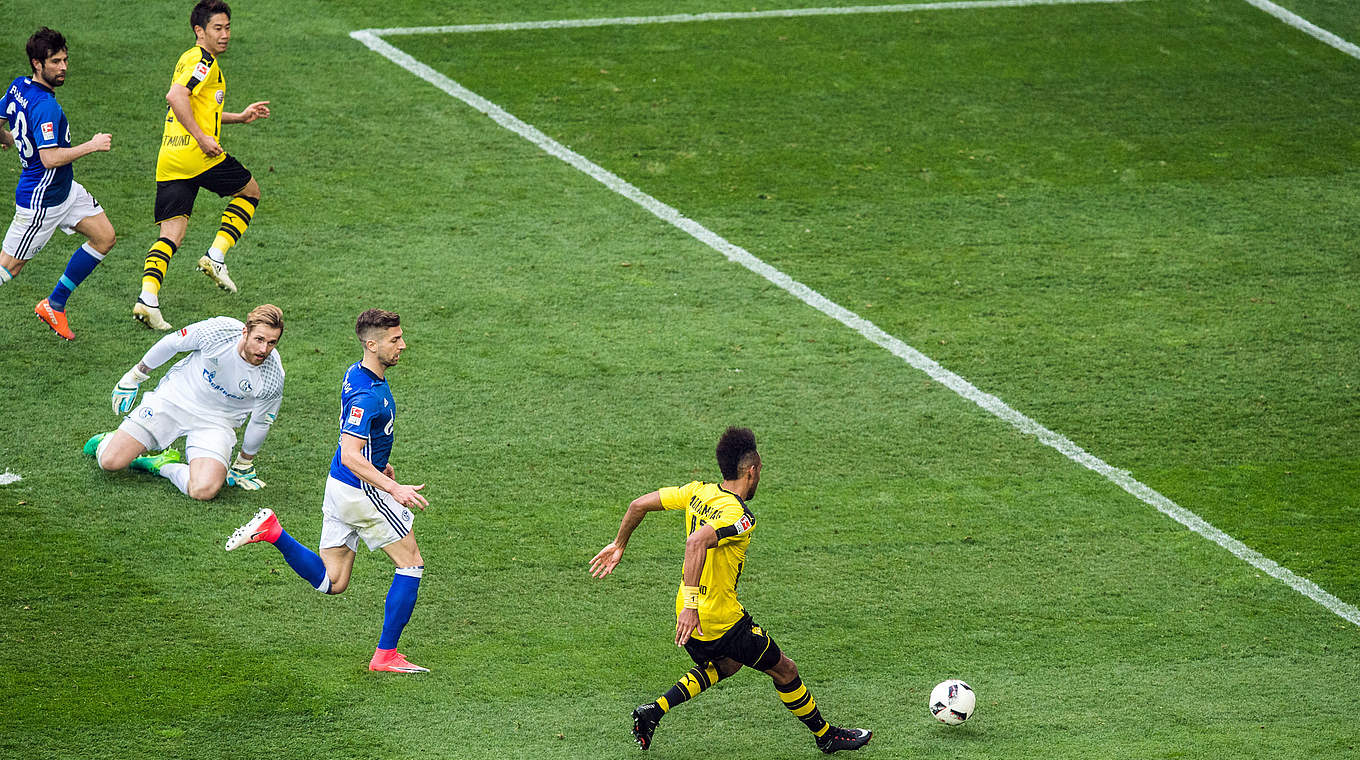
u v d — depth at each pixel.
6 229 43.25
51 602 28.41
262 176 47.72
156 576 29.53
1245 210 49.62
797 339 40.69
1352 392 39.06
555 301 41.91
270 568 30.17
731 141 52.72
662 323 41.09
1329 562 32.09
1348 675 28.22
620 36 61.03
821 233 46.75
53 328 37.97
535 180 49.06
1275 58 62.50
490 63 57.69
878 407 37.59
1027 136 54.34
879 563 31.42
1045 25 64.44
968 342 40.94
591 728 25.86
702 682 25.05
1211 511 33.88
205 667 26.97
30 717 25.22
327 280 42.19
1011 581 31.02
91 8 58.78
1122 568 31.62
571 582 30.36
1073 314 42.69
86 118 50.34
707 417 36.72
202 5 37.50
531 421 36.16
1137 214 48.97
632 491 33.59
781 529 32.47
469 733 25.53
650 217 47.16
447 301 41.53
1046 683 27.67
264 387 31.77
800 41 61.44
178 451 34.47
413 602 27.03
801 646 28.64
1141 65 61.00
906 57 60.47
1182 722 26.34
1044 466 35.38
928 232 47.19
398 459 34.25
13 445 33.53
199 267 39.53
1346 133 56.03
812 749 25.58
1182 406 38.19
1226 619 30.03
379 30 59.66
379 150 50.19
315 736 25.23
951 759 25.03
